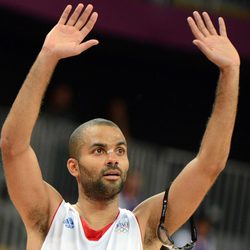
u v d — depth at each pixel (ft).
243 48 146.82
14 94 156.35
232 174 135.23
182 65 159.94
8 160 47.21
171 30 148.25
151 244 48.96
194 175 48.19
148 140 163.84
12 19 141.18
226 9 151.12
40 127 124.88
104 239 48.21
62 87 150.10
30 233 48.67
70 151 49.65
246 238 134.21
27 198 48.14
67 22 48.52
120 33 144.15
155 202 49.52
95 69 160.56
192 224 49.24
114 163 47.98
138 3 145.89
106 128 48.85
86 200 49.16
